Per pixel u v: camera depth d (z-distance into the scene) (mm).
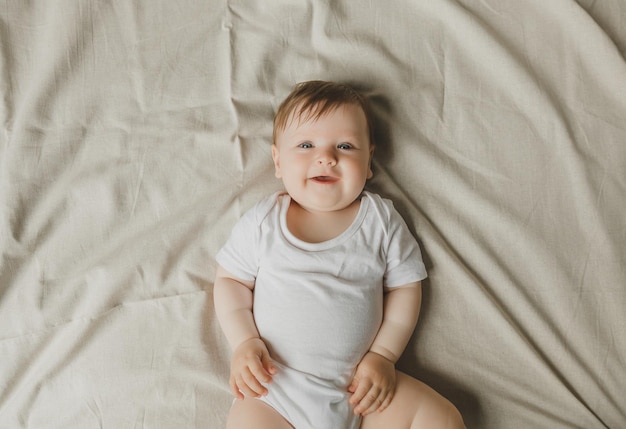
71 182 1191
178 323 1183
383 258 1120
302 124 1098
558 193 1192
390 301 1138
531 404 1172
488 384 1177
